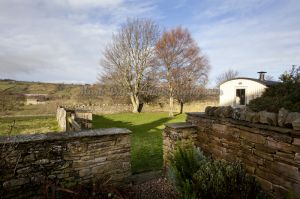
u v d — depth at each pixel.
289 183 2.53
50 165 3.18
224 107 3.95
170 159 4.03
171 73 22.81
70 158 3.33
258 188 2.76
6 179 2.88
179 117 19.89
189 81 23.70
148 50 24.34
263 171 2.94
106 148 3.63
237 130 3.49
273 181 2.76
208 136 4.28
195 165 3.35
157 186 3.95
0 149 2.81
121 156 3.79
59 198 3.16
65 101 23.33
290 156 2.52
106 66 24.19
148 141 8.51
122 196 3.32
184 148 3.85
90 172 3.50
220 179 2.66
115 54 23.81
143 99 25.89
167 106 26.31
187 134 4.52
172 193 3.52
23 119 15.97
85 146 3.44
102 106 22.88
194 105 25.39
